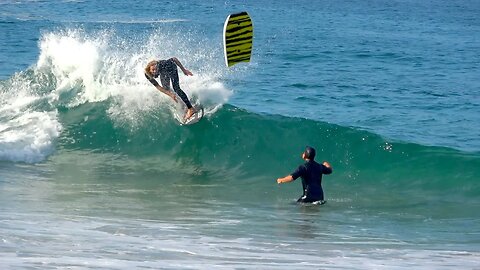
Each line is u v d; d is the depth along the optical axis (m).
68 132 52.19
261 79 92.69
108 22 168.12
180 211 36.59
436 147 47.78
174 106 52.78
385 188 44.91
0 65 95.69
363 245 29.80
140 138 51.75
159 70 49.41
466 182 44.34
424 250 29.22
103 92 54.84
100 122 52.94
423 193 43.91
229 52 43.44
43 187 41.41
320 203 40.19
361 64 115.38
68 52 57.91
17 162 47.81
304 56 120.75
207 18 188.75
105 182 44.31
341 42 145.62
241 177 47.53
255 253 26.44
